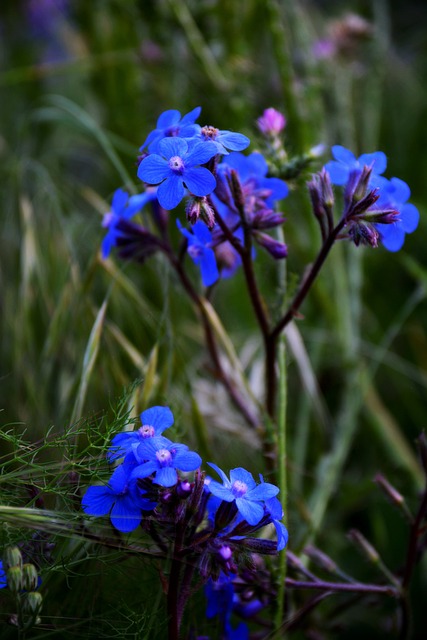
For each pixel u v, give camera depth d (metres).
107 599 0.28
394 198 0.29
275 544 0.25
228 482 0.25
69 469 0.27
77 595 0.27
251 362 0.43
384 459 0.42
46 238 0.42
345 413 0.40
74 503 0.26
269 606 0.29
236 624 0.32
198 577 0.28
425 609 0.37
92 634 0.26
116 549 0.26
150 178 0.25
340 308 0.43
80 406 0.32
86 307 0.37
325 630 0.33
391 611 0.37
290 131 0.44
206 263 0.30
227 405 0.39
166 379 0.34
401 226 0.29
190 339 0.43
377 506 0.39
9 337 0.40
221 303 0.45
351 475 0.43
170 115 0.27
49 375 0.37
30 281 0.41
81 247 0.44
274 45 0.43
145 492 0.25
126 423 0.27
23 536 0.25
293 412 0.43
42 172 0.43
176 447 0.25
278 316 0.32
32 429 0.36
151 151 0.27
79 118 0.40
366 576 0.38
